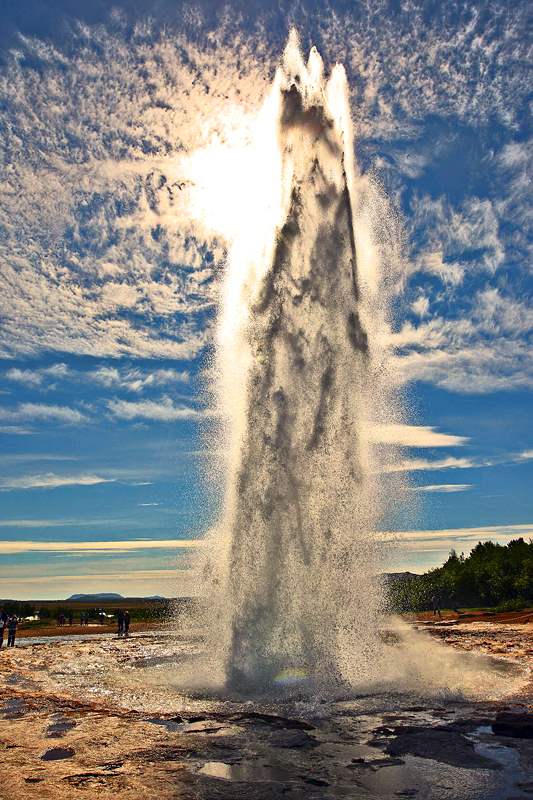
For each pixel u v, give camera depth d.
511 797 7.41
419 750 9.33
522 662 18.39
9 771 8.50
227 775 8.32
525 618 40.72
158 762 8.90
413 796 7.50
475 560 78.62
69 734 10.59
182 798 7.43
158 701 13.52
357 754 9.21
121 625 38.84
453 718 11.34
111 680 17.00
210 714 12.00
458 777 8.14
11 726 11.29
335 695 13.38
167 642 30.34
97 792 7.64
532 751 9.21
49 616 78.88
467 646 23.19
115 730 10.84
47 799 7.38
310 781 8.04
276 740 10.00
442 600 69.31
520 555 69.94
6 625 31.84
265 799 7.39
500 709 11.98
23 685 16.59
